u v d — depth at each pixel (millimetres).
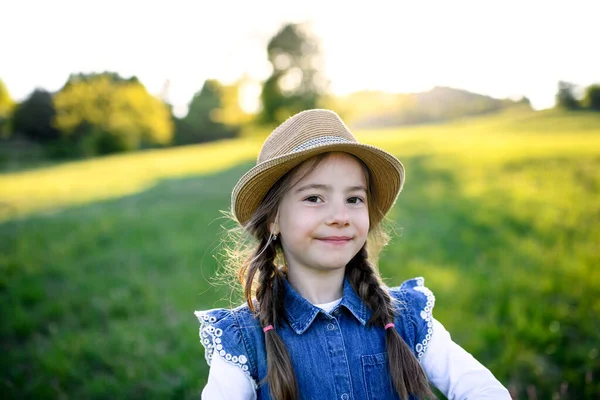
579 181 9641
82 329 4484
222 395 1536
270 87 45156
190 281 5660
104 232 9023
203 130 49406
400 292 1824
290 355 1582
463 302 4445
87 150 40406
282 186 1659
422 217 8430
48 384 3473
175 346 3969
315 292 1665
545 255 5641
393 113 42156
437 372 1669
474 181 11102
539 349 3535
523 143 16641
